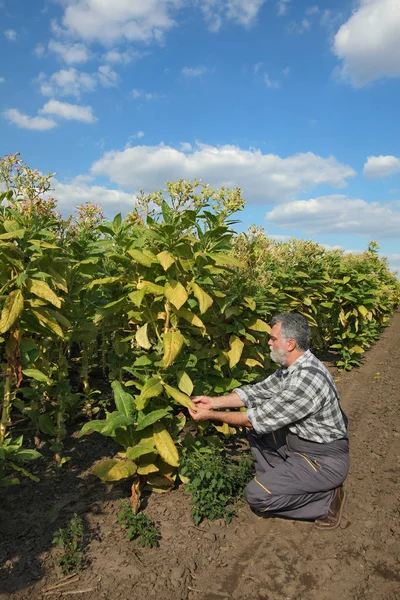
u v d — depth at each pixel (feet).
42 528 10.04
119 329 15.11
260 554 9.77
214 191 13.69
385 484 13.00
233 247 15.60
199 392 12.92
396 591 8.75
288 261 25.27
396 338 40.88
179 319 12.84
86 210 17.39
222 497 11.13
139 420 10.93
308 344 11.29
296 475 10.72
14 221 10.62
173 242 11.42
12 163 12.32
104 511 10.80
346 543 10.24
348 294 27.68
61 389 12.86
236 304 14.73
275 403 10.77
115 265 14.34
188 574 9.04
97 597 8.28
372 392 22.49
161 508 11.13
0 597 8.07
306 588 8.81
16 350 10.32
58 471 12.27
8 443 10.28
